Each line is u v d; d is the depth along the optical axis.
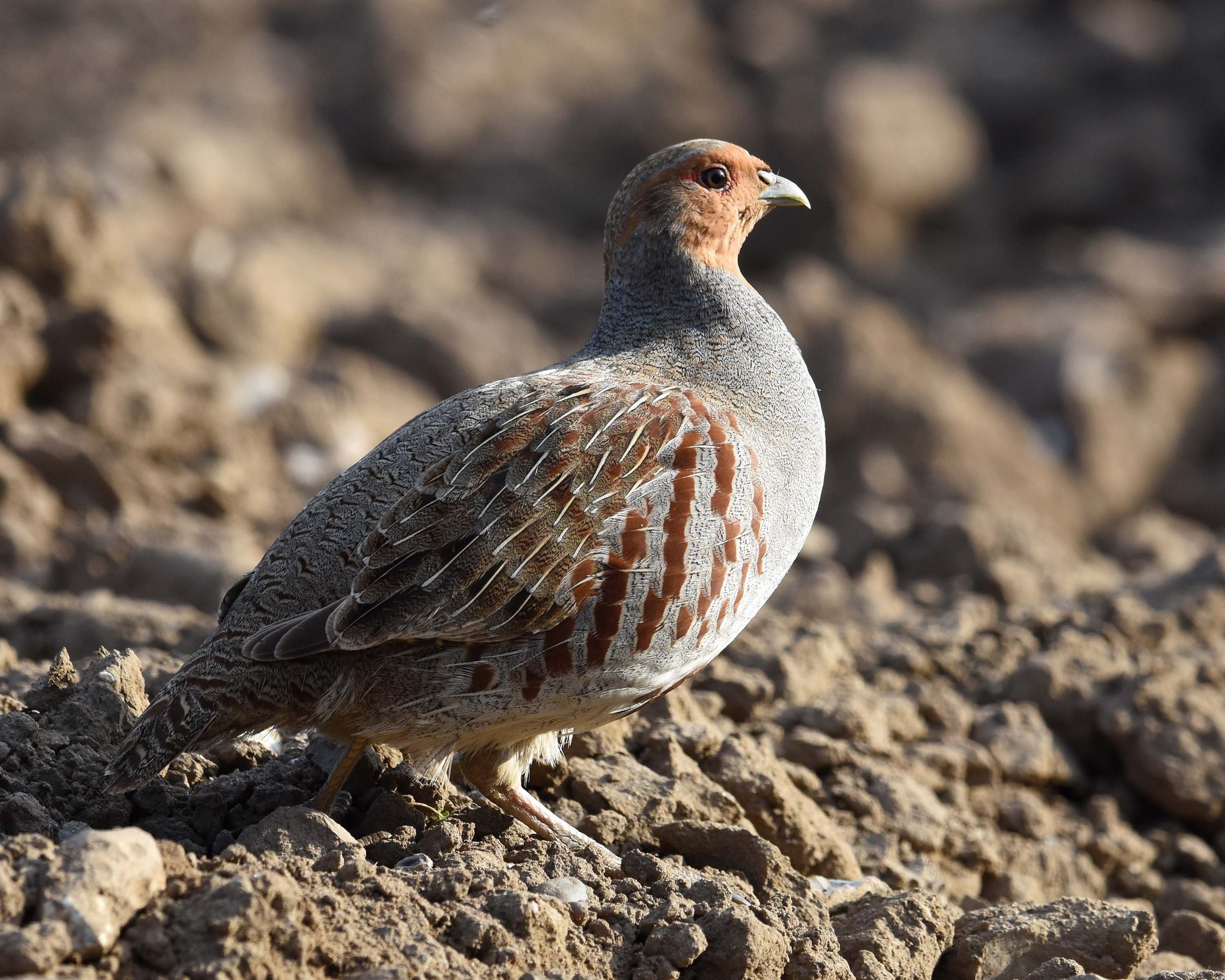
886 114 35.84
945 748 10.08
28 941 4.91
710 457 6.82
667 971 5.95
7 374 15.22
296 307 23.50
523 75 43.91
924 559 15.38
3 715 7.12
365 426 19.67
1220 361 28.12
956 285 34.28
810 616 13.50
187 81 42.06
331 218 36.94
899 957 6.65
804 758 9.28
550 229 38.25
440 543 6.45
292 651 6.21
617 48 45.66
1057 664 11.20
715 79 43.12
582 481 6.59
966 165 37.66
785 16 48.22
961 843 9.15
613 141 39.62
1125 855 9.95
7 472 14.27
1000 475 22.23
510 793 7.24
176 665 8.77
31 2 45.56
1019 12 46.62
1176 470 25.33
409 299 27.73
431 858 6.48
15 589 12.57
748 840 7.26
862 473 21.30
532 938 5.79
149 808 6.94
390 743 6.79
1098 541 21.47
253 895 5.23
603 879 6.59
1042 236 38.44
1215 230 36.69
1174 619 12.33
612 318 8.09
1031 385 25.02
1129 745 10.53
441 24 44.22
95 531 13.91
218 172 34.72
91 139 37.34
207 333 21.70
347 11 44.75
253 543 14.24
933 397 22.41
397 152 40.75
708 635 6.85
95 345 15.94
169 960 5.13
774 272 33.69
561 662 6.58
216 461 16.25
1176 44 44.16
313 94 41.97
